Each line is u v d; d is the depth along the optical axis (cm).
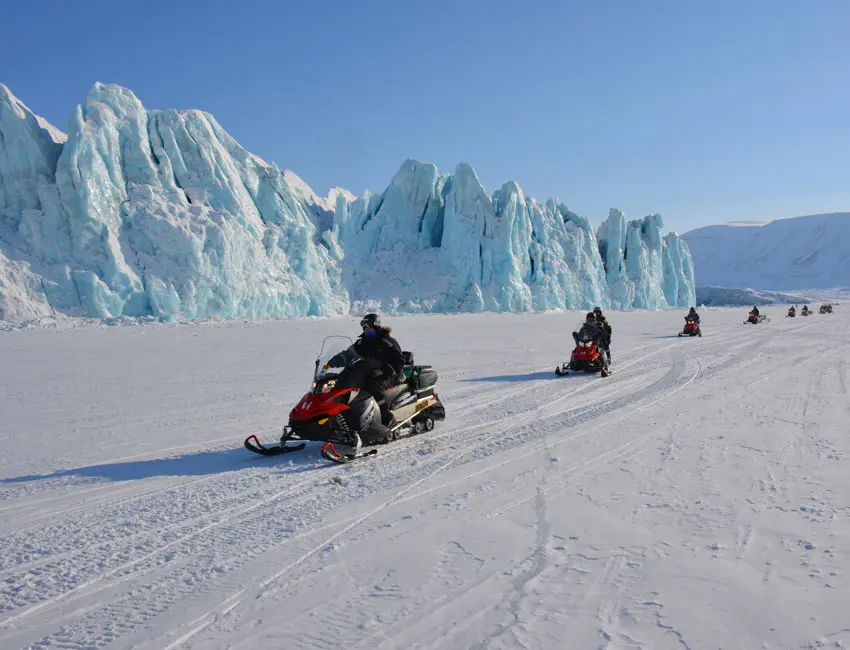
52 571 386
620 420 794
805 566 341
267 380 1317
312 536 429
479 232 5344
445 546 396
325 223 5719
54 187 3762
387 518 459
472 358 1753
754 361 1445
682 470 547
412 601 323
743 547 371
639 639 273
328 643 285
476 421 839
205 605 331
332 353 720
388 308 4988
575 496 489
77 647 293
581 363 1292
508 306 5225
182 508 503
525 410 910
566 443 679
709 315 5247
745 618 287
